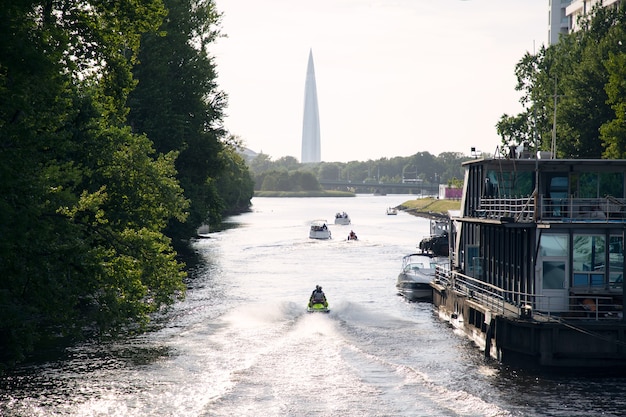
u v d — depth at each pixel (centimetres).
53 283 2431
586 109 8231
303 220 19000
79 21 2984
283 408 2959
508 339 3628
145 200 3803
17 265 2373
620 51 8125
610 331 3472
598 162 4122
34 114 2548
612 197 4109
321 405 3002
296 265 8325
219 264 8288
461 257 5284
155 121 7338
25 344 2441
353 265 8412
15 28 2300
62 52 2602
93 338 4128
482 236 4838
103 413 2884
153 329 4444
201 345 4038
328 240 12081
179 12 7869
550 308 3781
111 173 3734
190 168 8494
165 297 3375
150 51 7338
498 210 4409
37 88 2486
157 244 3375
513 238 4172
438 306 5259
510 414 2898
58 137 2658
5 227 2145
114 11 3116
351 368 3572
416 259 7369
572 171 4331
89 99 3672
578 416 2886
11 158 2283
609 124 7169
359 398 3094
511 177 4422
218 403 3008
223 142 8938
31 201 2367
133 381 3319
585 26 10162
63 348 3903
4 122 2494
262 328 4541
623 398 3105
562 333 3478
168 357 3756
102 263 2870
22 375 3391
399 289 6206
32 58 2262
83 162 3738
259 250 10112
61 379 3334
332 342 4153
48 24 2659
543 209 4312
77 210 3155
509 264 4247
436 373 3503
